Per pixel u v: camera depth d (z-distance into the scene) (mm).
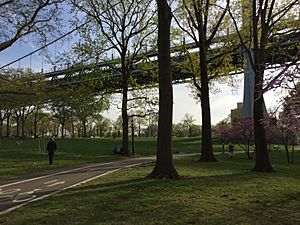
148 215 8789
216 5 27219
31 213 8914
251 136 35469
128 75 37062
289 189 13492
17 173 19609
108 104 39656
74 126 103438
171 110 15484
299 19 22047
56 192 12258
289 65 8984
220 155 39844
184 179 14906
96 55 36156
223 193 12016
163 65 15523
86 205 9773
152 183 13500
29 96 34250
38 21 24875
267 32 20016
